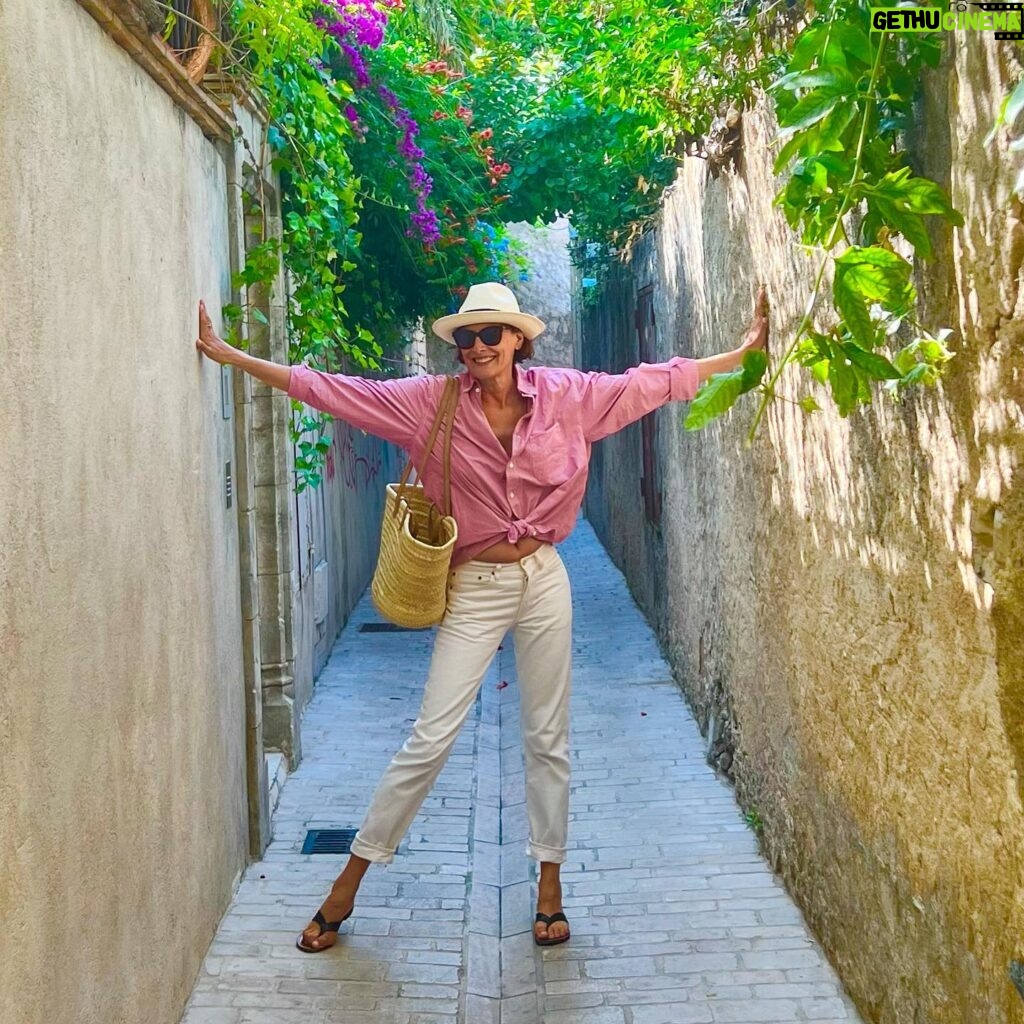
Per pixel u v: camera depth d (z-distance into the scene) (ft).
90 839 8.21
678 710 22.13
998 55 6.83
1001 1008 7.73
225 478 13.65
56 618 7.52
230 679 13.75
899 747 9.65
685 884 14.35
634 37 18.35
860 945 11.03
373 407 12.18
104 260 8.68
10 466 6.72
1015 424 7.03
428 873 14.80
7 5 6.75
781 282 13.01
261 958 12.33
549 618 12.76
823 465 11.69
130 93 9.57
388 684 24.79
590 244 39.34
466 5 32.14
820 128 7.89
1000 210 6.92
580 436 12.33
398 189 26.50
